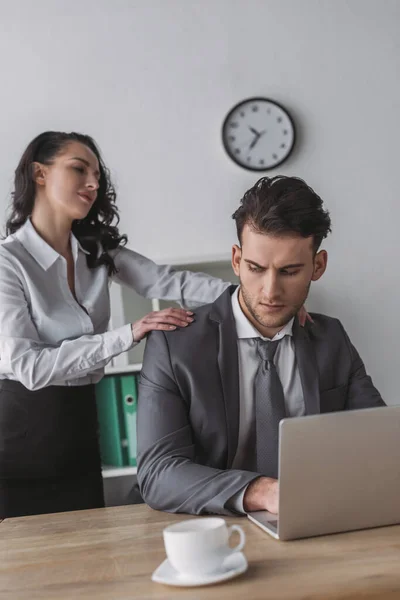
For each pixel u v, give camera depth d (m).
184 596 0.94
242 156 3.45
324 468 1.16
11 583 1.05
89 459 2.26
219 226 3.46
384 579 0.96
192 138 3.46
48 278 2.24
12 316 2.13
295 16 3.51
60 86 3.44
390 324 3.49
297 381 1.69
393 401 3.46
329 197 3.50
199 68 3.47
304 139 3.50
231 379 1.59
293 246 1.49
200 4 3.47
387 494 1.21
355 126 3.52
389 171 3.52
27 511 2.16
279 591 0.94
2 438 2.14
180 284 2.50
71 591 0.99
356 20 3.53
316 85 3.51
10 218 2.32
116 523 1.35
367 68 3.53
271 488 1.31
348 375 1.75
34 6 3.43
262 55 3.49
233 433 1.57
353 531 1.20
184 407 1.58
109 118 3.44
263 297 1.53
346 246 3.49
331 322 1.80
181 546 0.98
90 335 2.17
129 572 1.05
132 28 3.45
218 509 1.33
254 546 1.14
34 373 2.08
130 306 3.21
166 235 3.44
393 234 3.51
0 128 3.41
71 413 2.20
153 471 1.46
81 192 2.26
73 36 3.44
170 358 1.60
